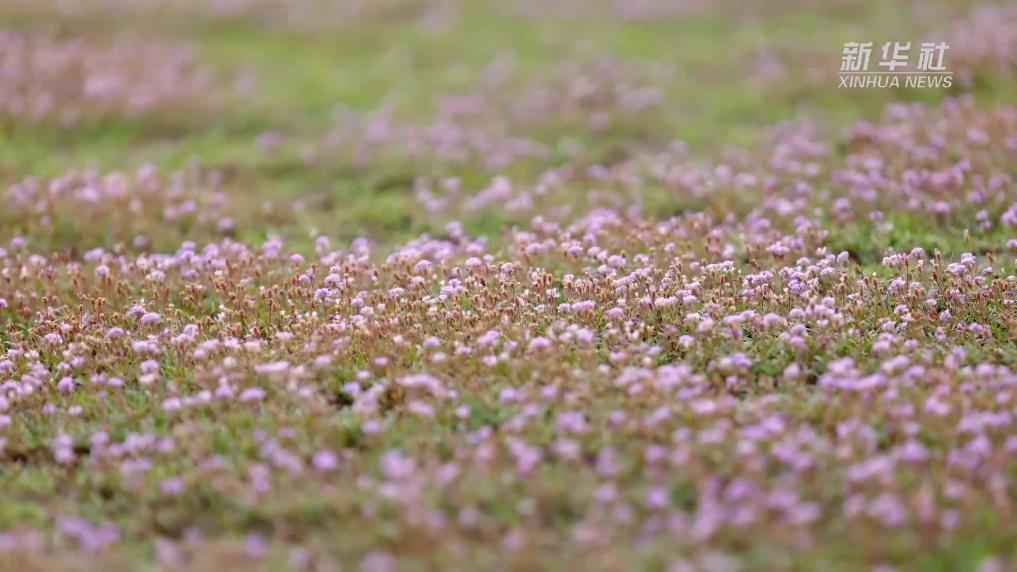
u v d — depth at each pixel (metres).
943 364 7.89
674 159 14.48
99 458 7.28
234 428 7.55
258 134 16.67
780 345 8.18
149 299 9.88
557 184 13.61
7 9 22.83
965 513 6.05
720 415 7.15
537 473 6.59
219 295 9.75
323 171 14.67
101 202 12.70
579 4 24.83
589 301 8.68
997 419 6.83
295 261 10.34
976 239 10.57
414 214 12.68
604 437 6.98
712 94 17.72
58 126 16.41
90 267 11.09
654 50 20.67
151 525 6.67
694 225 10.91
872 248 10.64
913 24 20.19
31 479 7.31
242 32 22.91
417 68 20.39
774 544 5.84
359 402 7.60
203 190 13.59
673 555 5.82
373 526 6.19
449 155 14.91
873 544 5.78
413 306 9.01
